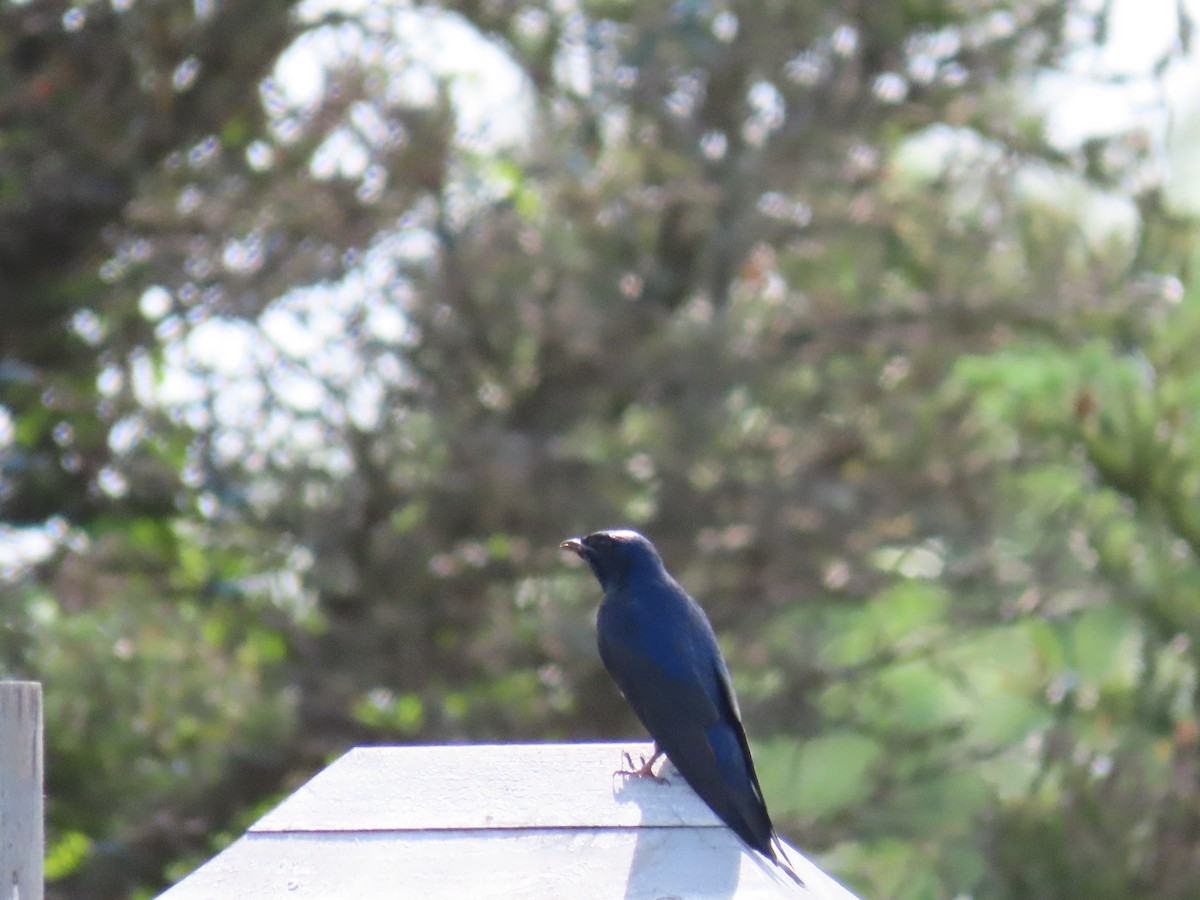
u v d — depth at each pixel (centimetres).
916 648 1864
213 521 1581
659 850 483
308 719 1543
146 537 1658
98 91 1480
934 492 1761
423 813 501
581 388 1708
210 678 1473
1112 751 1612
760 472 1703
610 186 1698
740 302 1745
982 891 1488
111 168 1505
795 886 475
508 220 1639
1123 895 1434
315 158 1581
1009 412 1838
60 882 1477
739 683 1730
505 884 458
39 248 1559
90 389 1647
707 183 1703
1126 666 2066
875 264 1827
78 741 1422
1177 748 1584
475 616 1600
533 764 546
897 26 1812
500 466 1581
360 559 1606
